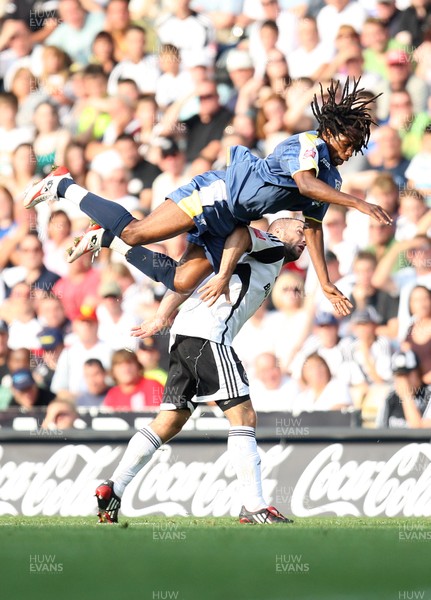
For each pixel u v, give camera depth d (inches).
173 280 724.7
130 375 1187.9
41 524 650.2
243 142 1306.6
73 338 1238.9
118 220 701.9
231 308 691.4
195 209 674.8
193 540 500.1
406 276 1197.7
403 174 1251.8
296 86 1305.4
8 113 1384.1
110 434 997.2
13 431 1003.3
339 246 1218.0
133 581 418.6
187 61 1342.3
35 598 388.8
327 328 1178.6
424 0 1305.4
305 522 701.3
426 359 1146.0
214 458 979.3
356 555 466.6
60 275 1277.1
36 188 741.3
